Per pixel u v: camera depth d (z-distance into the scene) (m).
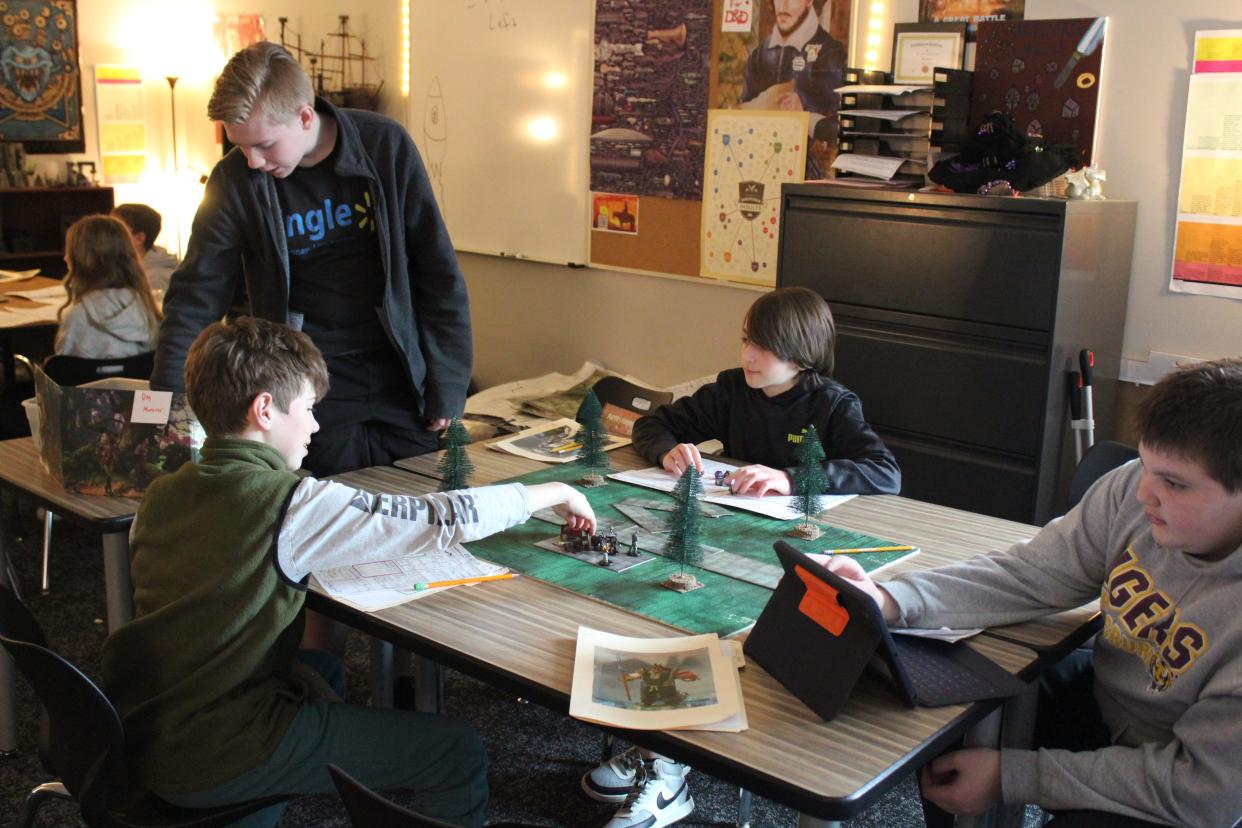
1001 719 1.57
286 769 1.61
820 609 1.45
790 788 1.21
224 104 2.18
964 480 3.02
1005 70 3.23
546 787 2.44
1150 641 1.48
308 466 2.61
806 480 2.00
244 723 1.60
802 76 3.74
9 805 2.33
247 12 5.96
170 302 2.52
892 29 3.51
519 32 4.60
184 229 6.66
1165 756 1.37
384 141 2.50
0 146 6.05
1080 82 3.12
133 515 2.11
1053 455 2.92
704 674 1.46
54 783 1.88
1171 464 1.36
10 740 2.50
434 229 2.60
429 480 2.26
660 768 2.27
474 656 1.49
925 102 3.24
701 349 4.25
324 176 2.47
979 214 2.88
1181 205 3.05
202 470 1.64
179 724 1.59
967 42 3.34
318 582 1.72
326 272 2.55
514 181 4.75
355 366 2.60
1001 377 2.91
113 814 1.60
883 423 3.17
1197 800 1.32
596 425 2.35
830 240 3.19
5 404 3.86
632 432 2.55
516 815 2.33
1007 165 2.94
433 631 1.56
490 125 4.80
